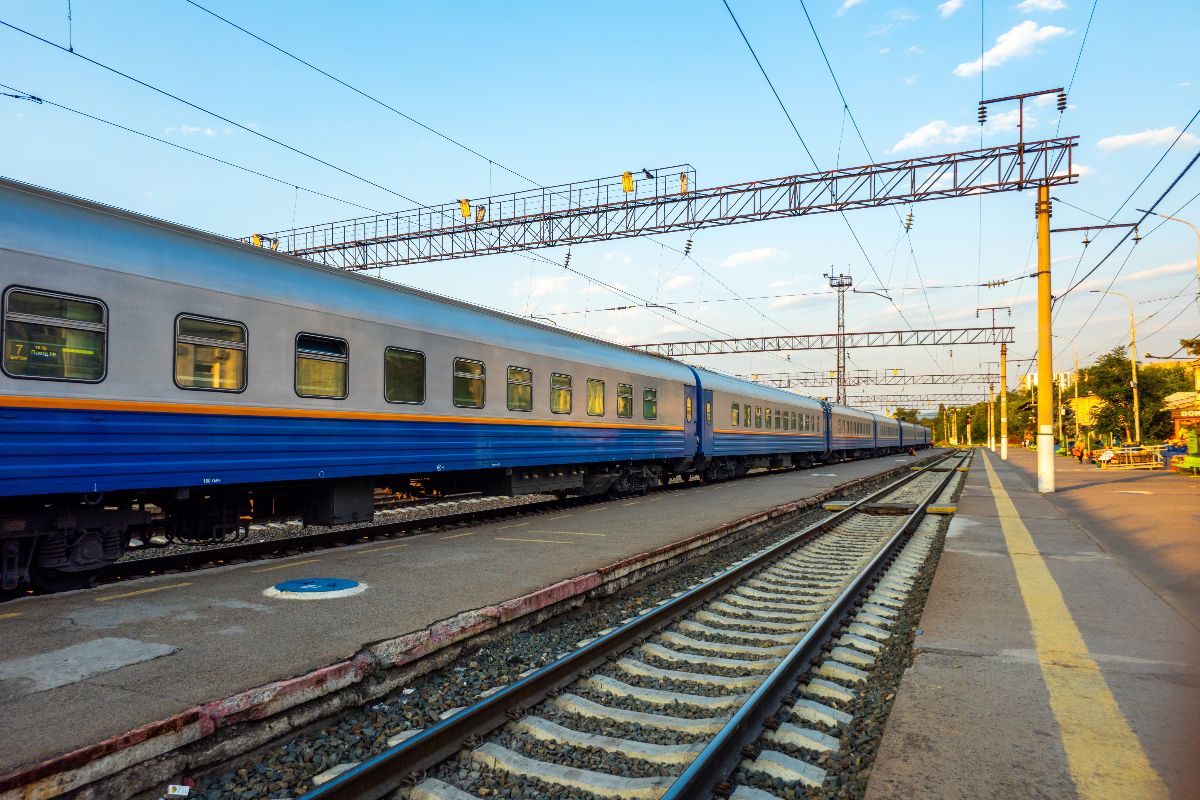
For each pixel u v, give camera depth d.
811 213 19.73
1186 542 11.15
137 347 7.55
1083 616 6.87
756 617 7.71
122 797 3.66
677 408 20.39
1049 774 3.74
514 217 22.41
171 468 7.84
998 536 11.94
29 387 6.66
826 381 61.53
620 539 10.66
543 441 14.29
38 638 5.43
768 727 4.59
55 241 6.95
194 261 8.23
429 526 12.29
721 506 15.85
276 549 10.18
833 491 20.73
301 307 9.38
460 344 12.16
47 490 6.78
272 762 4.21
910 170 19.33
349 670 4.93
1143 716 4.48
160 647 5.21
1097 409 47.69
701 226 20.58
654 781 3.98
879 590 8.66
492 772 4.15
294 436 9.25
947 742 4.12
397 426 10.84
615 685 5.47
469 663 5.97
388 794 3.87
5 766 3.37
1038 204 19.62
